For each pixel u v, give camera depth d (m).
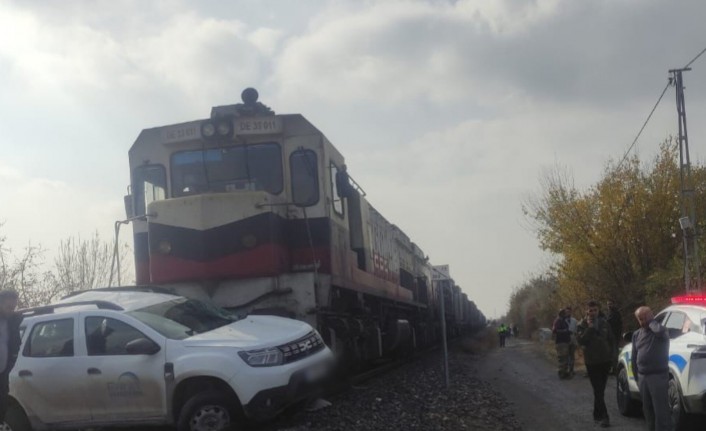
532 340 57.78
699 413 8.85
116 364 9.14
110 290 10.95
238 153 12.75
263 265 11.71
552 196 27.48
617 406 12.68
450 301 42.44
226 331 9.41
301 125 12.86
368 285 17.03
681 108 20.42
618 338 17.33
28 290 20.00
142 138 13.13
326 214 12.73
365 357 16.61
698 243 22.23
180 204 11.93
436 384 16.33
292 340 9.38
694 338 9.20
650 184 25.64
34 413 9.51
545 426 10.85
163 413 8.98
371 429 9.65
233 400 8.76
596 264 26.31
